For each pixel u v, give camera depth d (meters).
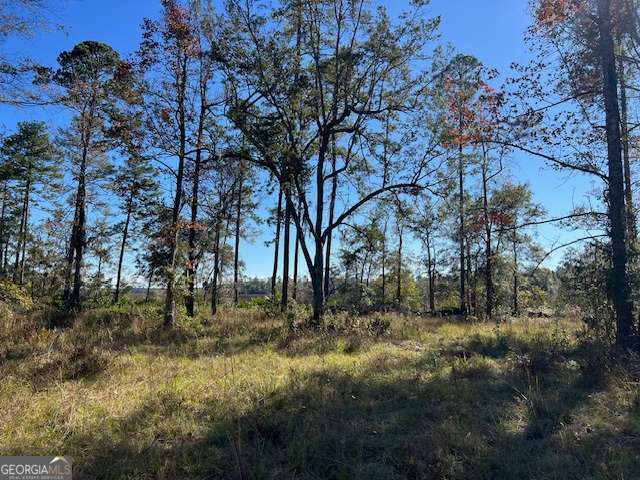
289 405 5.82
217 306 26.59
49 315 15.96
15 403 5.73
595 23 9.71
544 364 7.79
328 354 10.09
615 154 9.28
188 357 9.68
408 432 5.02
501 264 27.12
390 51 16.94
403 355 9.69
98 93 21.11
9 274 30.92
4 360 8.22
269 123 16.69
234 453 4.13
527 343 10.15
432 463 4.24
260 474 3.96
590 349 8.40
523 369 7.61
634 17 9.55
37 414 5.35
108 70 21.45
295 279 29.45
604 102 9.99
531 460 4.31
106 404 5.78
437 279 37.75
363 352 10.35
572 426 5.09
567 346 9.45
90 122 21.80
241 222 25.94
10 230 36.69
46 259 24.22
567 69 10.20
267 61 16.95
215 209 18.70
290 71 17.17
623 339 8.48
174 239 15.72
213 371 7.96
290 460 4.25
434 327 15.55
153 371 7.94
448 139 13.85
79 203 22.69
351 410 5.72
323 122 17.75
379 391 6.57
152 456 4.32
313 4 16.83
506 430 5.04
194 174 17.34
